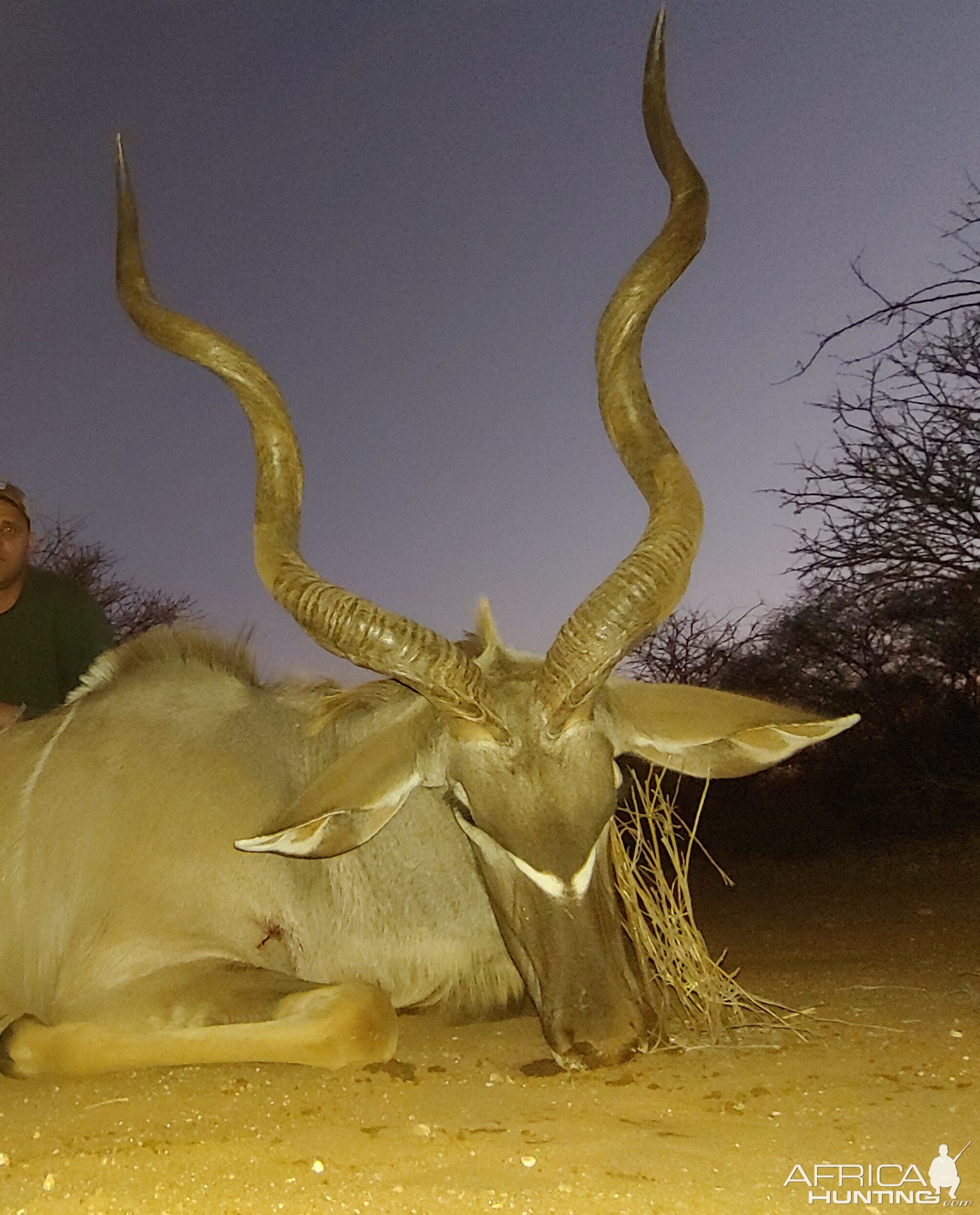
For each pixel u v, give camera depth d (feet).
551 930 3.37
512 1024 4.01
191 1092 3.33
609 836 3.79
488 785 3.41
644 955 3.79
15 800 4.24
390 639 3.42
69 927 4.03
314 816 3.45
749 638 11.26
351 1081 3.38
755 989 4.39
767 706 3.59
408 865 4.00
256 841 3.43
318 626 3.54
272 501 3.82
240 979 3.74
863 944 5.38
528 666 3.63
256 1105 3.19
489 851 3.52
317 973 4.01
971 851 8.36
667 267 3.89
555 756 3.39
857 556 9.64
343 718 4.18
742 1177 2.59
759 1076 3.29
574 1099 3.14
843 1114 2.97
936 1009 3.95
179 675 4.40
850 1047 3.55
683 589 3.54
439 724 3.60
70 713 4.41
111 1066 3.56
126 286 4.07
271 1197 2.54
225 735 4.21
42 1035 3.65
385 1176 2.63
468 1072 3.45
